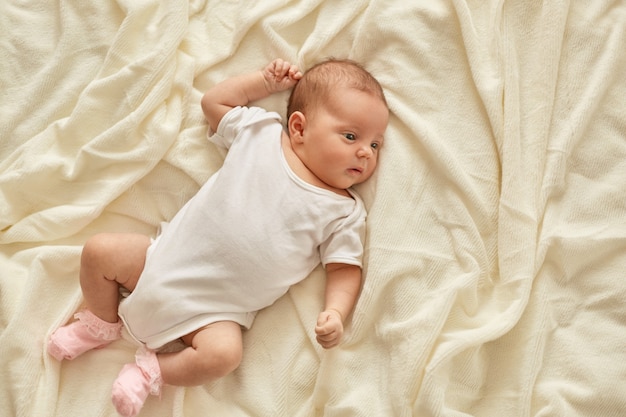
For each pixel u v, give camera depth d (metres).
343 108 1.47
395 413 1.37
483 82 1.53
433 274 1.46
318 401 1.44
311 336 1.47
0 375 1.42
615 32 1.55
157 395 1.43
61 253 1.51
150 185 1.59
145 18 1.65
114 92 1.59
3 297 1.47
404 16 1.58
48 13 1.71
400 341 1.40
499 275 1.47
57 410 1.43
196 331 1.43
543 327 1.42
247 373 1.47
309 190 1.48
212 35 1.66
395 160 1.51
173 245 1.45
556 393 1.37
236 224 1.44
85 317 1.46
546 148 1.50
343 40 1.62
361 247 1.49
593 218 1.48
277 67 1.56
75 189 1.58
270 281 1.45
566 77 1.54
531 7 1.57
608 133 1.52
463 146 1.53
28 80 1.66
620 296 1.43
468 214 1.48
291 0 1.63
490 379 1.44
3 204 1.54
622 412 1.35
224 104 1.56
